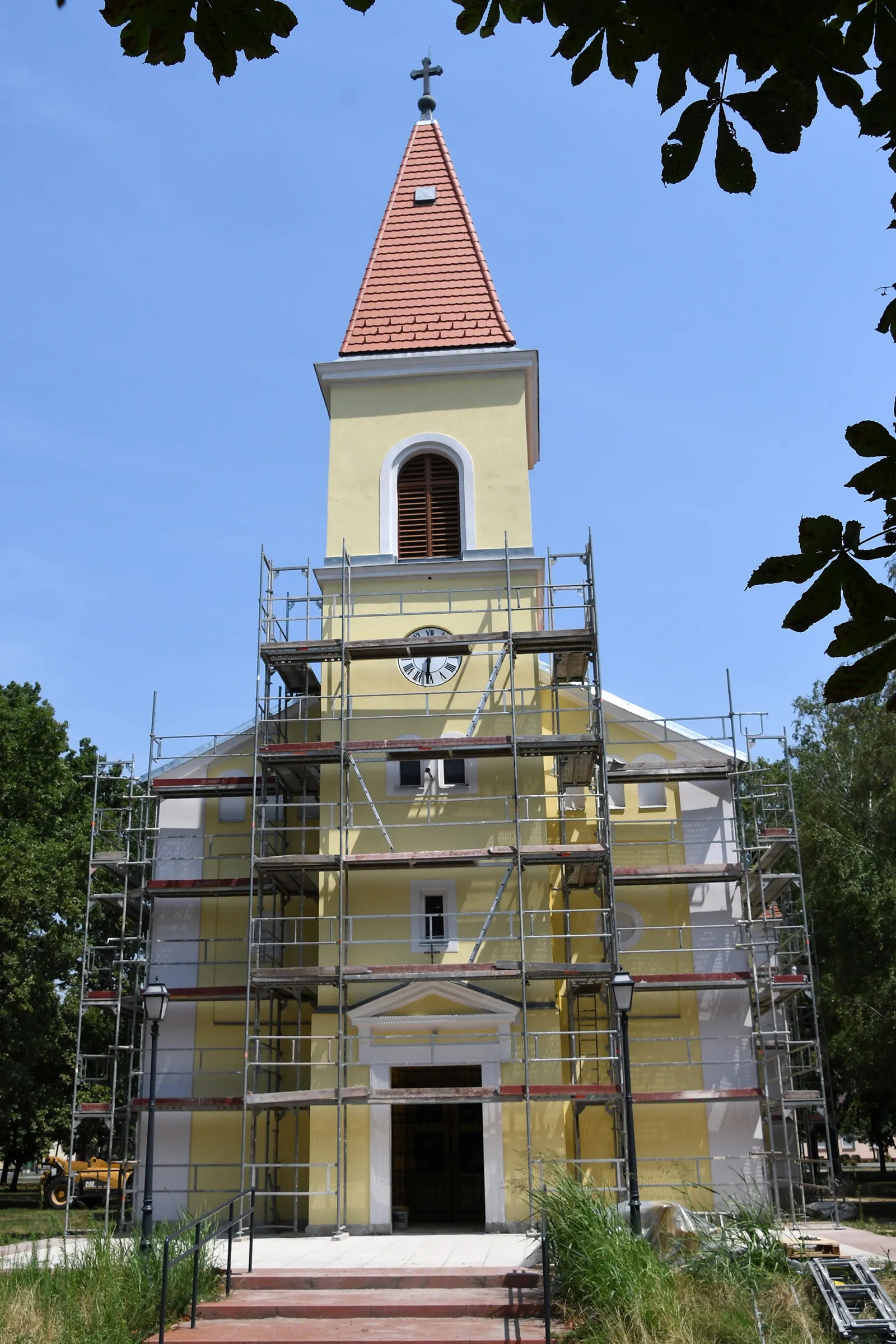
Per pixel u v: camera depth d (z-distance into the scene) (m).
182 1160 30.05
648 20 4.16
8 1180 69.94
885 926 38.34
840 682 4.27
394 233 35.53
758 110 4.20
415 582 31.59
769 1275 16.92
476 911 29.06
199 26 4.72
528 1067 27.52
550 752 29.50
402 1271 19.73
